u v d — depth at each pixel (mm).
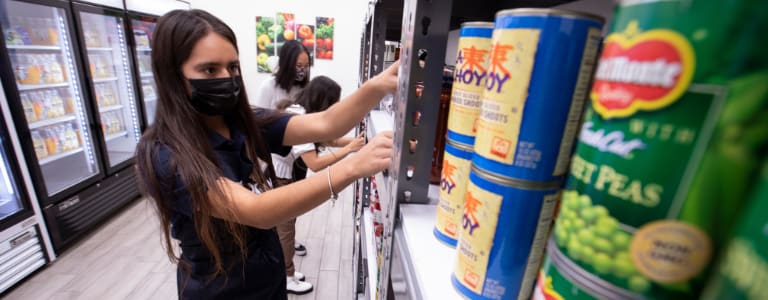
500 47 307
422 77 596
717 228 178
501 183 327
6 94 2172
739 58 157
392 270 663
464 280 393
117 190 3127
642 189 195
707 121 170
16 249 2201
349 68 4871
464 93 449
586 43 280
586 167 225
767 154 161
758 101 157
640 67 187
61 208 2520
